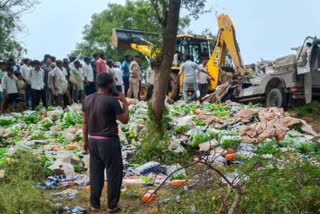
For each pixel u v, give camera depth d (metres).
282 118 11.27
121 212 5.92
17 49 16.89
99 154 5.90
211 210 5.13
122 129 10.26
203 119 11.68
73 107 13.89
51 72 14.62
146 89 18.72
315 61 14.30
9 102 14.31
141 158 8.36
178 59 18.66
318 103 14.71
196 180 6.43
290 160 5.57
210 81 18.05
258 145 9.07
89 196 6.50
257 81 16.27
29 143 9.45
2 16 13.19
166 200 5.92
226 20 17.64
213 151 8.62
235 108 13.93
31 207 5.65
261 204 4.85
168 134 8.68
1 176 6.73
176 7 8.23
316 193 4.75
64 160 7.93
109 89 6.06
